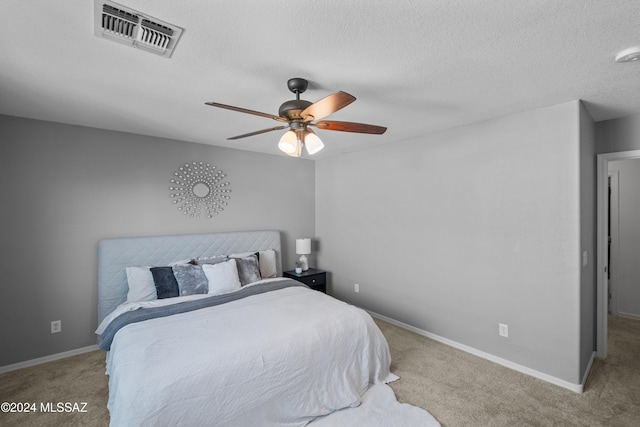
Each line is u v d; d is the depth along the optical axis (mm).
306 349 2119
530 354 2664
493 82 2102
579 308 2402
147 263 3387
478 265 3018
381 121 2980
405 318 3723
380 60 1803
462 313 3152
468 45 1638
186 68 1907
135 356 1841
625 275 4117
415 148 3582
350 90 2230
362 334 2457
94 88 2215
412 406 2203
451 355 3029
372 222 4133
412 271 3639
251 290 3164
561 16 1382
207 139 3709
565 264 2467
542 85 2148
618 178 4133
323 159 4918
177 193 3742
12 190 2836
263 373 1912
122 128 3252
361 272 4309
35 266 2936
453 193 3217
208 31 1512
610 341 3352
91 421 2111
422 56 1756
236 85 2154
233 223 4207
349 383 2264
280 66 1878
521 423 2047
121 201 3381
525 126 2682
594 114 2746
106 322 2762
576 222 2408
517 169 2734
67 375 2715
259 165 4457
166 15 1386
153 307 2709
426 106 2564
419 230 3553
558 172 2500
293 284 3518
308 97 2357
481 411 2172
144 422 1525
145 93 2305
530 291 2660
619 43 1607
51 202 3012
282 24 1454
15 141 2848
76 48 1679
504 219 2822
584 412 2158
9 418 2139
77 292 3137
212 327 2227
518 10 1343
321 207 4980
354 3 1301
